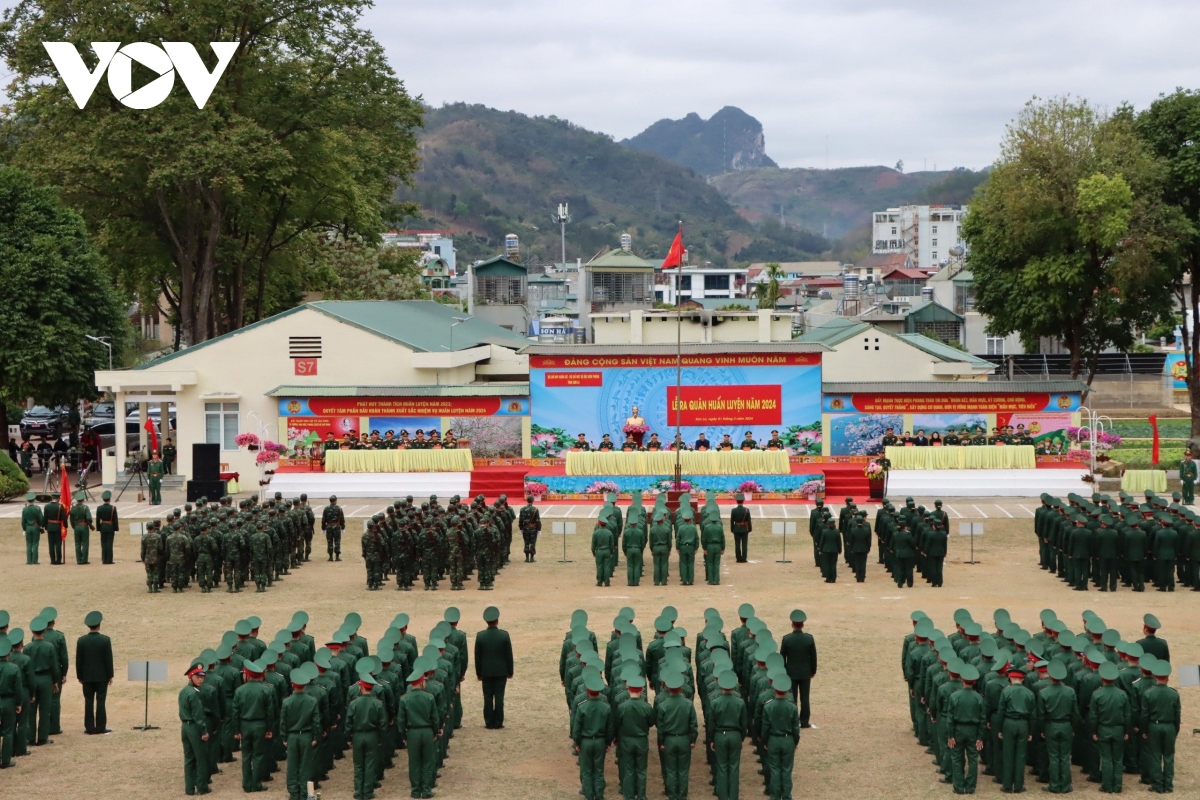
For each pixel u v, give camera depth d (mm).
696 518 45344
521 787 22609
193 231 68688
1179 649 30891
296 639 25922
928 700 23594
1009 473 56656
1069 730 22219
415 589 39281
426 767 22047
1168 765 22281
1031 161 70312
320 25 67938
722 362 58500
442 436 59156
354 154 75750
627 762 21812
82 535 44000
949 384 58625
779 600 37156
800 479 55750
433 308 80875
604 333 67875
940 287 125750
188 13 63500
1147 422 80938
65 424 90812
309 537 44438
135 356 98250
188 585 40062
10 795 22203
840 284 186000
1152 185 68875
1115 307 73438
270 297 87062
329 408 59500
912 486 56312
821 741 24859
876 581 40094
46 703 25125
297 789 21859
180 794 22297
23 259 64750
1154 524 38344
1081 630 32656
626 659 23922
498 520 41125
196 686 22328
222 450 61062
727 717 21656
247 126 63625
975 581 39906
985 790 22422
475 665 26156
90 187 65625
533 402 58844
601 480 56312
